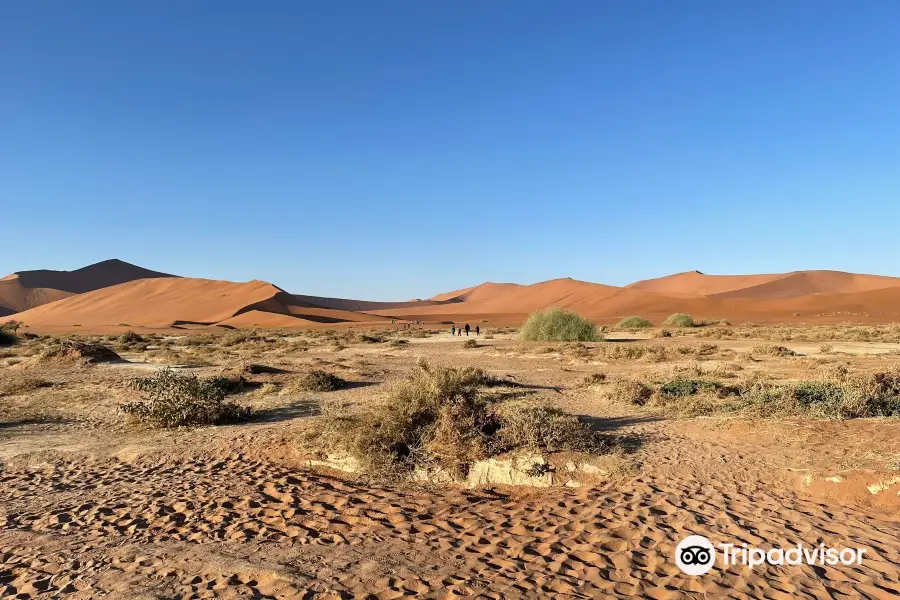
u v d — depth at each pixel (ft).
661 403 42.86
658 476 24.95
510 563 17.13
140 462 32.24
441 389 31.55
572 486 24.95
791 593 14.71
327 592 15.43
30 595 15.97
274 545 19.12
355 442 28.43
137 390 56.24
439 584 15.76
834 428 30.12
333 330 233.76
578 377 64.44
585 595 14.98
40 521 22.38
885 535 17.78
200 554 18.44
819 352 89.66
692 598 14.62
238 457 32.42
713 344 110.63
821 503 20.98
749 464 26.00
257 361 88.22
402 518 21.53
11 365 86.58
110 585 16.38
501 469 26.25
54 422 44.60
